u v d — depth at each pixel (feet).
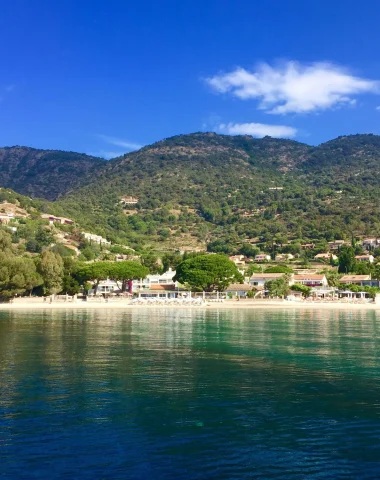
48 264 477.36
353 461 71.61
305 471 68.33
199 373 127.03
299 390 109.81
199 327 252.42
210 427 84.89
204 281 531.91
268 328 248.93
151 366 136.26
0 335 208.64
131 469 68.54
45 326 252.01
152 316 340.80
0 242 505.25
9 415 90.58
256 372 128.98
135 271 545.44
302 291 569.23
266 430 83.61
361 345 181.27
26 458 71.87
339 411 94.27
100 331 227.20
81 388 110.01
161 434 81.41
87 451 74.33
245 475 66.95
